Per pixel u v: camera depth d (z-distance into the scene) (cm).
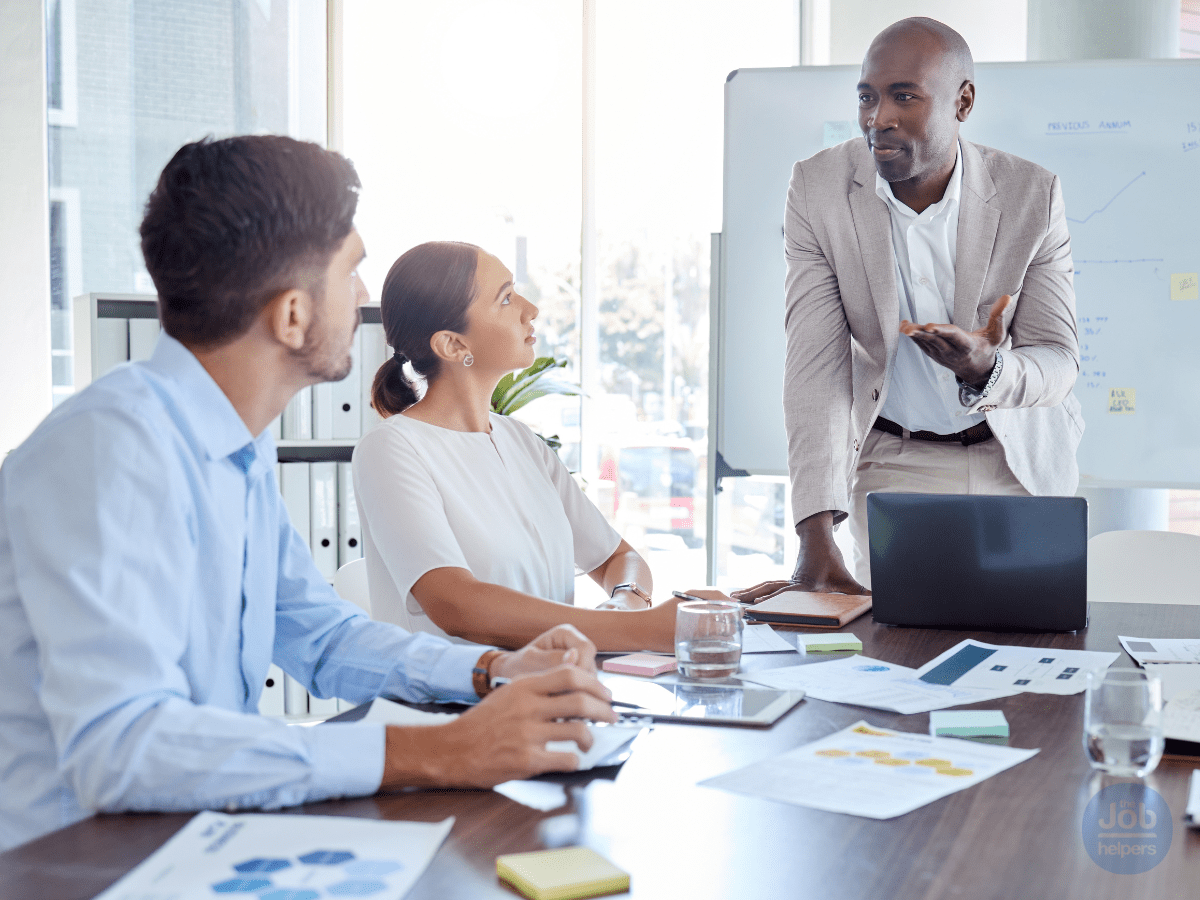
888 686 121
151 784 79
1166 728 97
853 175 267
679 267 425
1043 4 344
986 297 261
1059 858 72
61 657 80
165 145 351
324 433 306
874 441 274
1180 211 298
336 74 377
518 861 69
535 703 87
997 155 267
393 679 113
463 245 168
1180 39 364
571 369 421
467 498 164
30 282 326
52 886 66
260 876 67
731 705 111
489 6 403
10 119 321
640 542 430
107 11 343
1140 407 303
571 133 414
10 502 84
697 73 420
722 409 330
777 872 70
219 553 98
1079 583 152
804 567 228
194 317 95
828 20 394
